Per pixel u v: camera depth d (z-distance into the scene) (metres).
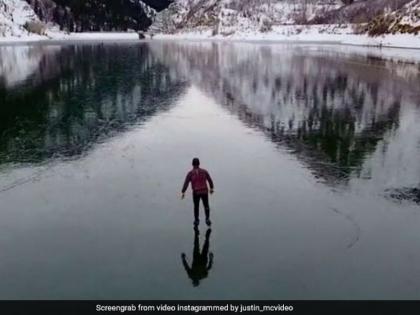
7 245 12.74
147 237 13.12
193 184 13.51
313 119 27.72
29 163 19.73
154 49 101.44
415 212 14.62
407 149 21.39
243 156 20.41
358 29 144.00
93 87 41.34
